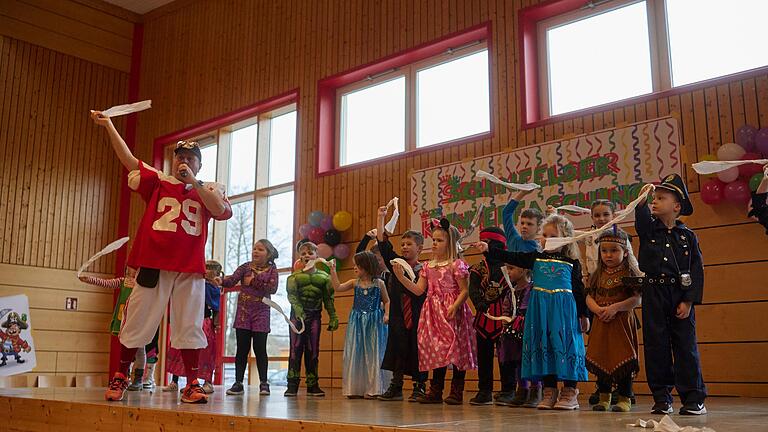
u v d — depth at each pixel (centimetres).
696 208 544
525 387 396
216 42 978
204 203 397
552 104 670
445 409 368
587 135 608
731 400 466
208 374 599
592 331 365
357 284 531
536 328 375
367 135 811
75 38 1009
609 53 640
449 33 727
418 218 709
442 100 749
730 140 539
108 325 976
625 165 583
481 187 669
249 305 544
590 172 601
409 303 464
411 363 457
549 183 623
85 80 1012
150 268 382
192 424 331
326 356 748
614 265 363
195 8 1019
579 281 383
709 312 527
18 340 879
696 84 562
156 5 1062
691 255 336
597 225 379
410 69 776
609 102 617
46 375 895
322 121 828
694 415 321
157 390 591
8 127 923
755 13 563
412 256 471
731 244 524
